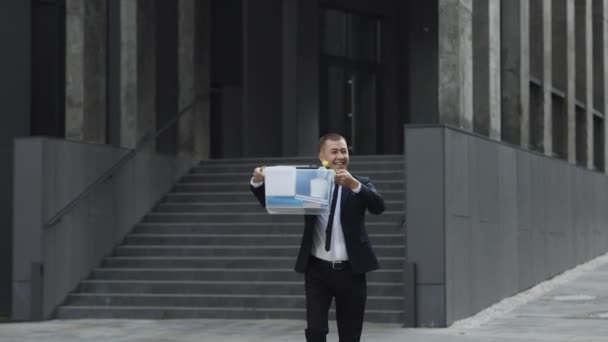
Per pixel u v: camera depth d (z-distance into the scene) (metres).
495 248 17.72
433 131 14.80
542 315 16.23
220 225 18.44
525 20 21.27
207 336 13.90
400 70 26.17
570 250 24.05
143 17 19.80
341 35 25.22
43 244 16.11
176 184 20.30
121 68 19.69
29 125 21.06
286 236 17.77
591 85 28.47
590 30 28.58
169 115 21.86
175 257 17.66
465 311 15.73
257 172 7.16
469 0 16.95
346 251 7.48
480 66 18.20
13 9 20.98
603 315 16.11
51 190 16.38
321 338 7.53
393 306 15.48
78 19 18.14
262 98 24.53
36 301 16.00
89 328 15.00
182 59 20.98
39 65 21.45
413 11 25.95
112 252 18.11
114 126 21.56
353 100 25.39
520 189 19.64
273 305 16.12
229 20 25.25
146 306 16.55
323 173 6.91
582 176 25.72
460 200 15.61
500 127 19.36
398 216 17.72
